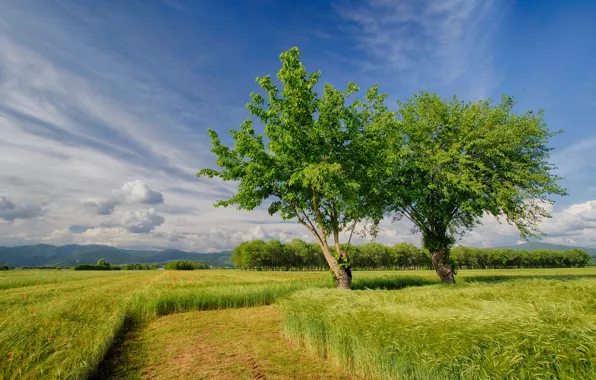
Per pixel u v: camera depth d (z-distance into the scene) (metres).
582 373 2.69
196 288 16.73
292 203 16.20
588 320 3.36
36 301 13.11
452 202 18.33
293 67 14.17
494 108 17.92
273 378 5.32
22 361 4.79
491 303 5.15
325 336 6.41
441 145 18.83
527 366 2.95
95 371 5.47
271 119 14.85
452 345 3.60
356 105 15.41
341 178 13.90
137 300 12.16
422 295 7.65
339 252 15.52
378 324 4.90
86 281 29.84
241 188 15.80
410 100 20.70
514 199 16.39
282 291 15.89
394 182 18.22
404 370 4.25
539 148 17.58
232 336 8.55
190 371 5.73
